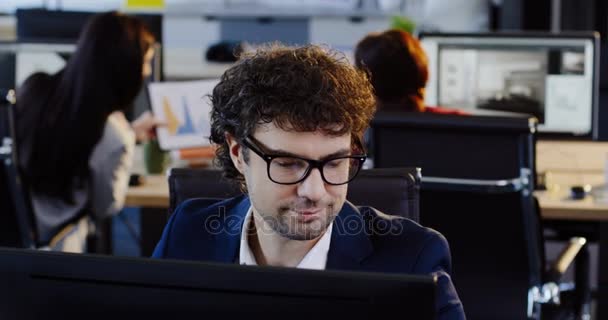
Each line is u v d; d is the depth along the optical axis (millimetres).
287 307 1008
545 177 3371
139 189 3379
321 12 7672
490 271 2723
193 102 3633
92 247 3514
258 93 1258
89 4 7785
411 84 3104
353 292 994
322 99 1239
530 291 2709
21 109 3139
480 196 2641
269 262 1427
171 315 1034
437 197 2686
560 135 3764
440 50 3816
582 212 3098
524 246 2672
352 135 1309
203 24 7691
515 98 3779
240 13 7676
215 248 1514
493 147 2590
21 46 3854
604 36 6953
